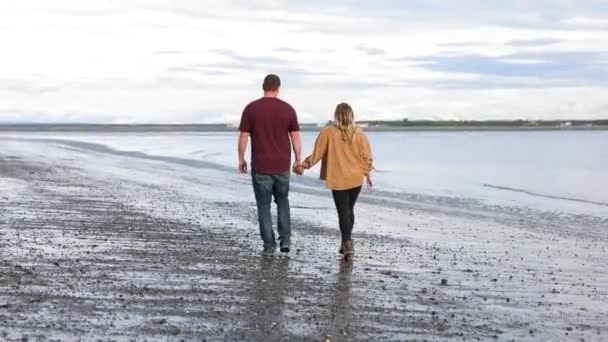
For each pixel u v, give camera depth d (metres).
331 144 11.48
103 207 16.64
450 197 22.73
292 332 6.94
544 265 11.12
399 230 14.72
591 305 8.48
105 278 9.09
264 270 10.03
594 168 41.00
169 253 11.05
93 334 6.68
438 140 118.19
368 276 9.83
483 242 13.41
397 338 6.86
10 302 7.72
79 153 44.78
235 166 34.28
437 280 9.70
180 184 23.94
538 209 19.92
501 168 40.50
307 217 16.14
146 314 7.43
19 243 11.45
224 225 14.38
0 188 20.23
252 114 11.65
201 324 7.12
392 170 36.38
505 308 8.22
